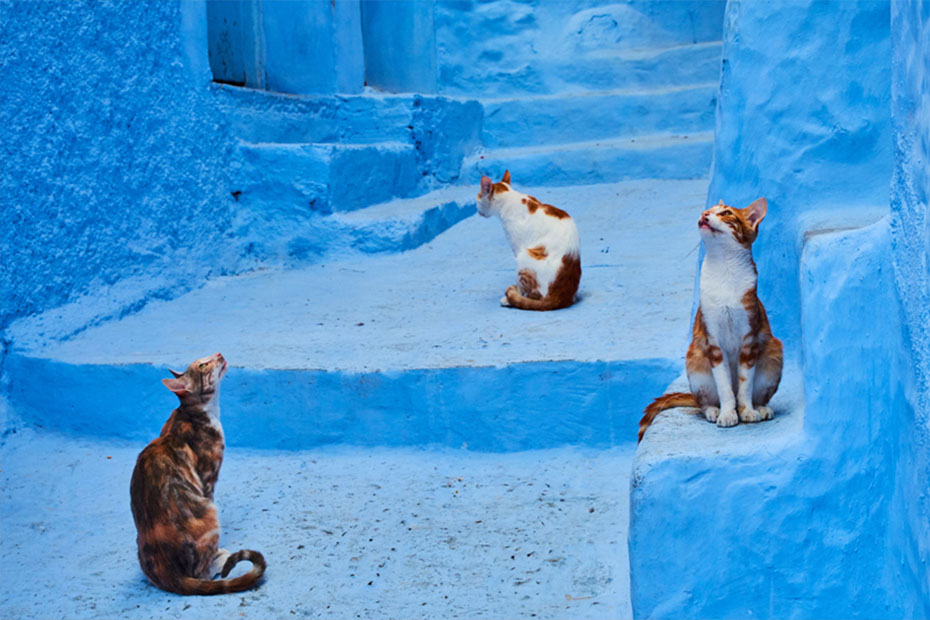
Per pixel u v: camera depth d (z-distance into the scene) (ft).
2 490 15.57
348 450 16.30
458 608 11.18
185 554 11.74
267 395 16.43
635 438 15.29
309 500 14.43
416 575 12.01
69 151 20.72
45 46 20.07
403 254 26.63
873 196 12.32
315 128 31.58
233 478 15.46
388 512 13.88
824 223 11.52
